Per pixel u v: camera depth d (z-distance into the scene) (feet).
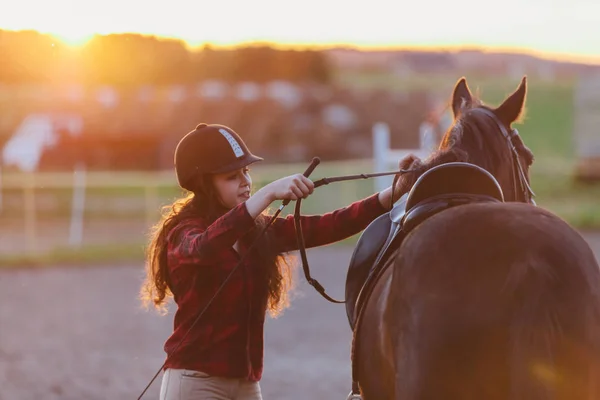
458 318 12.10
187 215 16.65
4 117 140.26
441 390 12.16
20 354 40.52
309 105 152.35
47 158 132.05
